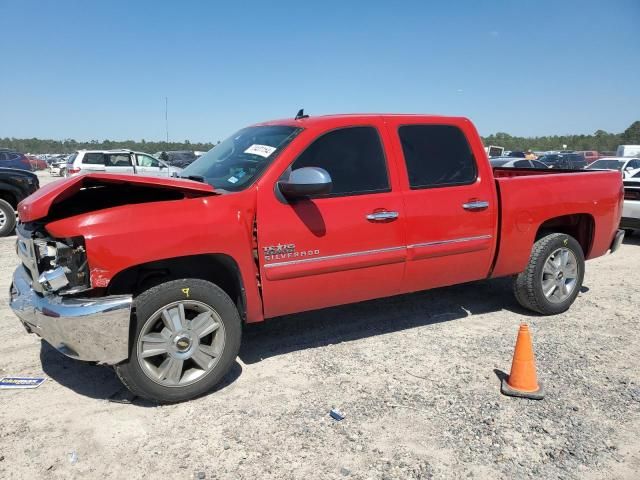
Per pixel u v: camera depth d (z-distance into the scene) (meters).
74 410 3.70
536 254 5.40
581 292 6.57
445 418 3.60
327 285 4.32
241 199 3.94
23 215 3.63
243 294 4.00
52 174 46.25
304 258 4.15
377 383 4.10
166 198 4.06
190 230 3.69
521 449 3.26
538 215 5.29
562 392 3.95
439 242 4.74
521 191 5.19
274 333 5.15
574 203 5.54
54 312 3.44
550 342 4.89
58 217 3.86
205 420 3.58
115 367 3.63
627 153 38.72
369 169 4.48
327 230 4.21
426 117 4.87
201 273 4.07
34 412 3.67
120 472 3.04
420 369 4.34
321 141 4.33
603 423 3.55
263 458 3.17
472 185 4.93
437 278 4.89
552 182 5.44
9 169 11.17
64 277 3.50
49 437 3.37
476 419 3.59
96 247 3.44
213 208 3.82
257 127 5.01
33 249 3.69
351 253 4.33
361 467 3.09
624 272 7.66
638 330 5.24
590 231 5.85
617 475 3.03
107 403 3.80
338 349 4.76
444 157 4.86
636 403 3.81
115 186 3.98
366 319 5.52
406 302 6.07
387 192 4.51
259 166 4.15
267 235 4.00
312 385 4.07
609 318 5.59
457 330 5.21
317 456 3.19
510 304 6.02
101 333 3.42
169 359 3.72
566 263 5.62
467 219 4.87
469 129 5.04
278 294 4.13
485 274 5.19
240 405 3.78
